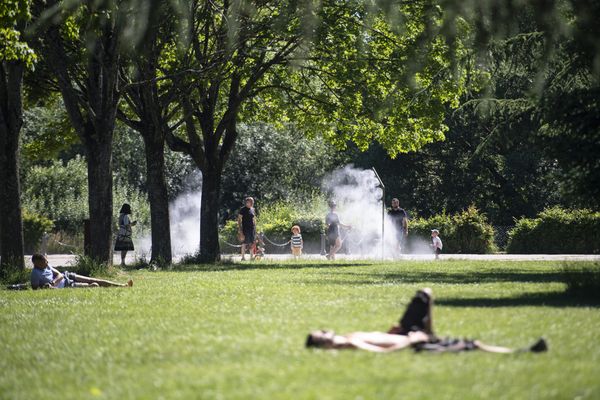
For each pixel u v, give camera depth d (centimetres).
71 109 6250
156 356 2288
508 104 6072
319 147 17162
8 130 5900
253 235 8988
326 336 2212
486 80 6106
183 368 2077
